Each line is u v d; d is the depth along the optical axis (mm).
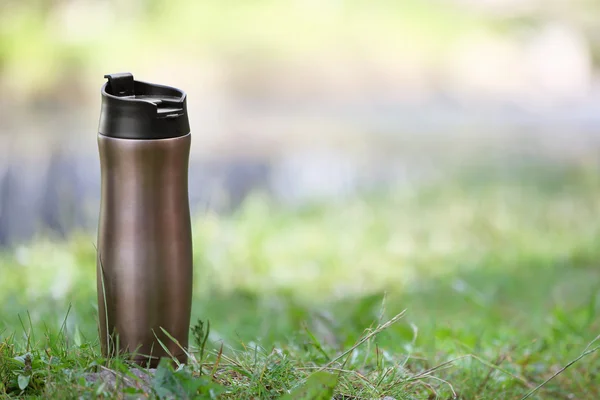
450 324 4477
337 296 6258
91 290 5469
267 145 12062
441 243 8477
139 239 2441
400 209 9812
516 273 6902
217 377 2609
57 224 8773
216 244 7320
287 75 14711
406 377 2904
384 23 16047
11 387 2426
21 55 13852
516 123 14000
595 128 13859
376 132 13039
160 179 2436
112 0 15273
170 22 15297
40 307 4965
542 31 16594
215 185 10383
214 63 14594
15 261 6648
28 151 10930
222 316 5348
